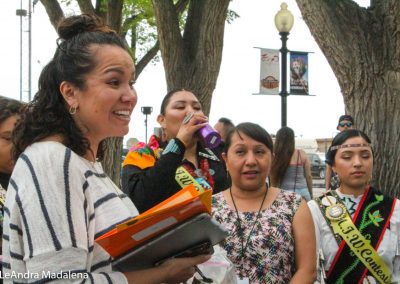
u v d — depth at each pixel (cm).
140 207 286
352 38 516
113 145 980
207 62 869
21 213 150
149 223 152
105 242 151
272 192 277
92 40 168
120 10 1023
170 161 279
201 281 194
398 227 302
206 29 866
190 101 345
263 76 948
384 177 500
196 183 302
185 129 284
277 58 955
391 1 507
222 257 211
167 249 165
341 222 302
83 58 166
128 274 159
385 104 507
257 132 274
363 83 512
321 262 299
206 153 354
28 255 146
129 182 296
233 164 274
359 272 296
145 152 313
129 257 158
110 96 166
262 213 267
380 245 297
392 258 297
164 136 354
